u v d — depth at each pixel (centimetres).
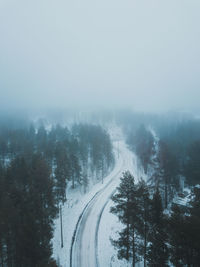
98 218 2998
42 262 1431
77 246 2331
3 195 1945
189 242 1035
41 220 1948
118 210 1623
